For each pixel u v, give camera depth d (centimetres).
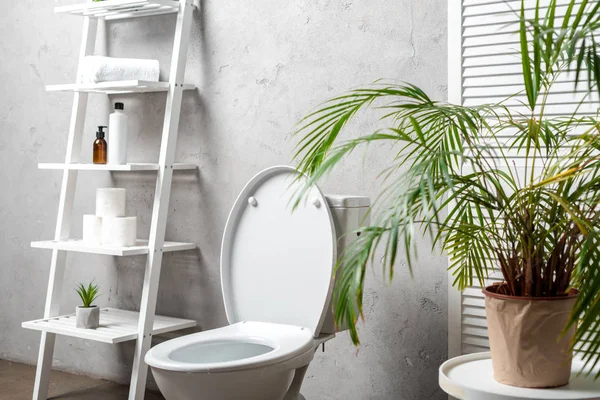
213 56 257
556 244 153
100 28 284
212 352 201
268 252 216
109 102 280
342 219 207
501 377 157
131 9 262
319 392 239
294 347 187
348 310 133
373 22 224
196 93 261
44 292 303
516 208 154
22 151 307
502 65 199
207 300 260
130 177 277
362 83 227
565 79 189
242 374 174
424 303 218
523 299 152
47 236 301
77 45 289
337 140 232
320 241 206
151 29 271
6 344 316
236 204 220
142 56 274
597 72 125
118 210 256
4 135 313
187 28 250
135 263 277
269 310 215
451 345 210
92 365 289
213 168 258
